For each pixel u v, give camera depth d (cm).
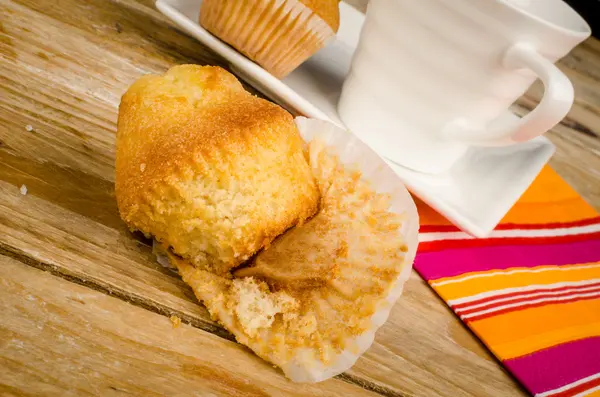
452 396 32
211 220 31
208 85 33
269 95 40
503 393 33
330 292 32
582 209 44
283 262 32
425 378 32
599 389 34
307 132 35
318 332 31
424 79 35
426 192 37
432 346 33
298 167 33
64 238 30
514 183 40
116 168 32
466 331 34
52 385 28
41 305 29
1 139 32
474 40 34
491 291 36
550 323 36
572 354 35
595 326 37
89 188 32
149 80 33
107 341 29
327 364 31
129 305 30
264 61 40
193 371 29
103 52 37
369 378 31
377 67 36
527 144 42
